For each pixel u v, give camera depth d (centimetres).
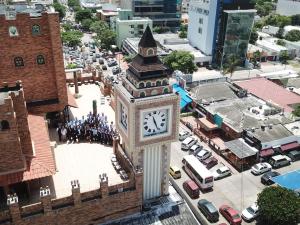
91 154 4334
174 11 19650
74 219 3472
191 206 6481
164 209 3938
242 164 7606
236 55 14438
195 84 11331
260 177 7388
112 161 4131
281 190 6006
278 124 8406
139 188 3678
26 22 4422
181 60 12375
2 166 3425
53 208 3338
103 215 3625
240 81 11675
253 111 9119
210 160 7731
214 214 6084
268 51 15475
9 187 3538
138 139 3559
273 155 7981
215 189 7006
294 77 12531
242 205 6556
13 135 3331
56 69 4772
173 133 3716
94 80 6600
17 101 3428
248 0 13750
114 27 17200
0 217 3150
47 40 4628
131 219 3772
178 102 3562
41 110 4897
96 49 16125
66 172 3959
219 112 9025
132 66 3538
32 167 3559
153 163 3841
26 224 3253
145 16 19238
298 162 7944
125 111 3600
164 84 3528
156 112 3541
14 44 4469
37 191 3700
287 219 5672
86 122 4731
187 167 7381
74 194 3353
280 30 18662
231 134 8388
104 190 3484
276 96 10525
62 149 4425
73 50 15338
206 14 14088
